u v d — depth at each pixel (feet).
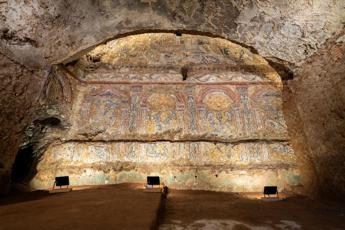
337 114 10.62
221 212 11.34
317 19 10.05
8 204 11.19
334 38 10.14
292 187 22.38
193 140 24.63
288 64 12.50
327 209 11.24
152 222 7.48
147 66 28.63
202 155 23.85
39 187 21.08
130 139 24.70
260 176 22.99
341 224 9.02
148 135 25.13
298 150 13.62
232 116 26.27
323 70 10.96
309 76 11.73
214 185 22.71
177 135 25.18
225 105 26.86
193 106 26.76
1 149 12.80
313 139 12.12
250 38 12.27
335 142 10.90
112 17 12.03
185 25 12.53
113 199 12.11
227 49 28.04
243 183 22.81
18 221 7.57
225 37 12.80
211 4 11.27
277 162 23.48
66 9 11.07
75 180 22.53
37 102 13.78
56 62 13.58
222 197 17.17
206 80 28.14
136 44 27.73
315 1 9.57
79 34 12.41
